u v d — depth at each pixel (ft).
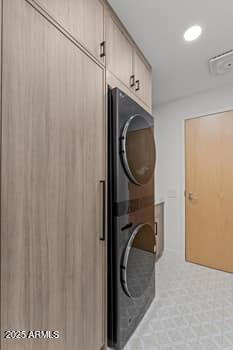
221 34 5.56
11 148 2.59
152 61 6.82
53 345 3.14
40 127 2.96
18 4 2.66
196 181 9.72
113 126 4.45
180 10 4.72
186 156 10.06
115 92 4.45
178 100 10.34
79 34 3.68
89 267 3.89
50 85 3.11
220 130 9.04
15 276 2.63
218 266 8.98
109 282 4.49
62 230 3.31
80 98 3.69
